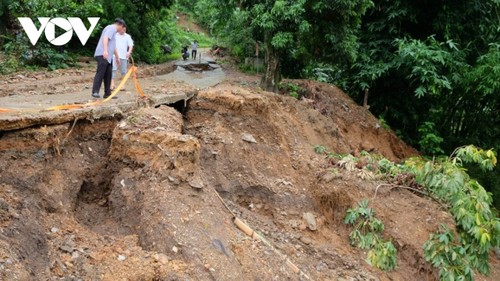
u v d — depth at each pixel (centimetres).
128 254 537
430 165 799
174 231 562
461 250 729
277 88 1329
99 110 702
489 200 757
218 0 1844
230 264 561
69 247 520
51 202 575
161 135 652
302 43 1270
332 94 1413
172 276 513
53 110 664
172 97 886
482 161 786
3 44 1641
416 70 1299
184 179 630
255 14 1246
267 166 854
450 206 801
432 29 1510
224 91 940
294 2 1185
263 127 913
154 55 2222
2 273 430
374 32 1512
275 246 680
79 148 671
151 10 2181
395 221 796
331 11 1208
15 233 489
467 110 1572
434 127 1523
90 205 643
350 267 719
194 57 2625
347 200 816
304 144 994
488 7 1490
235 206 752
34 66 1489
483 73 1328
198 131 865
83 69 1561
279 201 802
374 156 1080
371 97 1591
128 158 656
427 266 742
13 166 572
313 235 770
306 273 659
